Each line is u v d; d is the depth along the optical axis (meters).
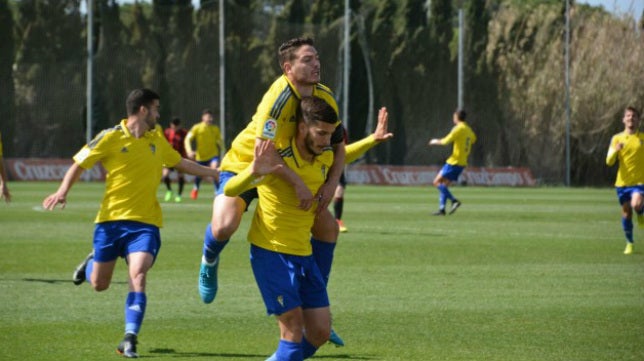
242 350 19.06
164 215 54.84
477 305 24.72
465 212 62.38
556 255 36.94
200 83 102.31
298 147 15.74
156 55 101.38
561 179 111.50
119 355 18.42
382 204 69.62
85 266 21.70
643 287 28.22
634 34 114.94
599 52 114.06
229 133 102.50
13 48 98.56
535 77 112.25
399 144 108.62
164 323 21.91
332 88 105.19
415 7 114.81
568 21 109.56
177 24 102.00
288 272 15.23
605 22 115.38
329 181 16.58
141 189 20.17
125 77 100.38
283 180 15.12
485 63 111.62
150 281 28.52
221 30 98.62
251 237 15.57
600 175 113.19
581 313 23.59
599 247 40.31
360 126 107.69
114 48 99.94
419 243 40.78
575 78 113.31
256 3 112.50
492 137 111.19
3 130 98.00
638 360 18.39
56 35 99.38
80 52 100.00
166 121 101.88
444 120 109.94
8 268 31.20
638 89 113.38
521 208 67.12
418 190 93.62
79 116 99.56
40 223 48.62
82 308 23.69
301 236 15.40
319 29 105.12
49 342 19.61
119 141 20.12
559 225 52.06
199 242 39.62
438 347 19.50
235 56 103.38
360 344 19.78
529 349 19.36
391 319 22.66
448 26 110.62
